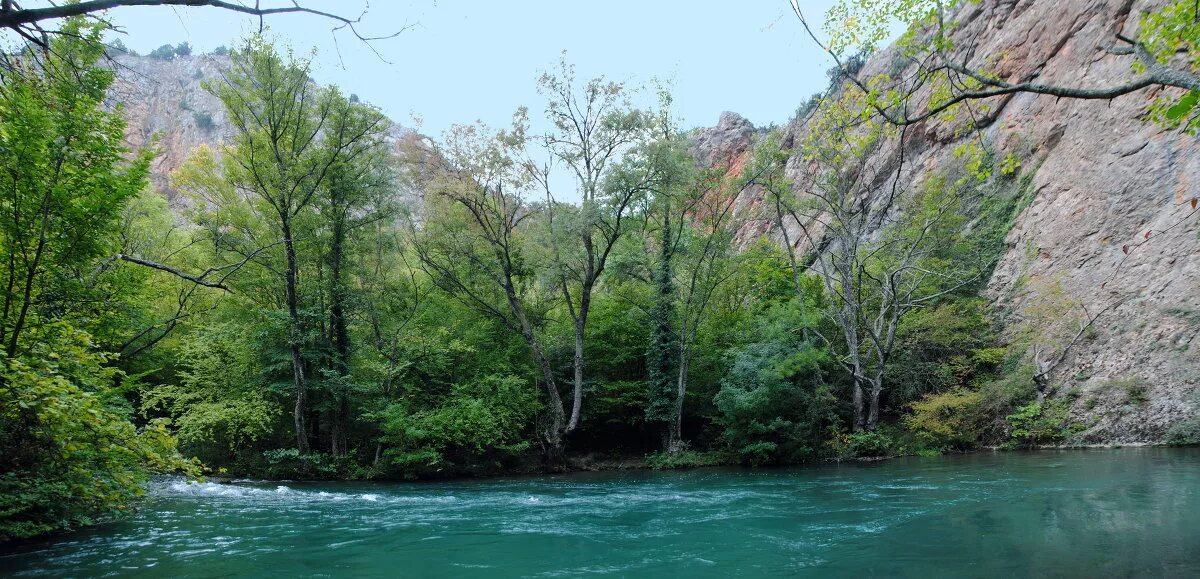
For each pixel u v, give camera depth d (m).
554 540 9.91
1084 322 22.92
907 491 13.81
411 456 21.42
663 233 26.47
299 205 22.50
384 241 26.02
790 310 25.03
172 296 25.64
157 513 12.93
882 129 9.22
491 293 27.69
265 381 23.34
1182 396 18.70
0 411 8.67
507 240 25.19
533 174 24.86
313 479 21.94
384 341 24.83
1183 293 20.39
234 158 23.58
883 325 26.77
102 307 13.27
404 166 25.23
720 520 11.38
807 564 7.75
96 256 11.65
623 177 23.25
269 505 14.33
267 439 23.81
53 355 9.62
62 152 10.26
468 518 12.30
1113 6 27.98
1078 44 29.31
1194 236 20.94
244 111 22.47
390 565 8.32
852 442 23.95
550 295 28.95
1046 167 28.55
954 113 8.38
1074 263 24.83
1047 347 23.47
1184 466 13.87
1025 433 21.62
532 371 25.84
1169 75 5.31
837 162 25.72
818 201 31.58
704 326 28.50
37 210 10.41
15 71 5.84
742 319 28.53
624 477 21.47
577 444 28.80
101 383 11.54
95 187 10.95
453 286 26.44
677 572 7.68
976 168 8.85
